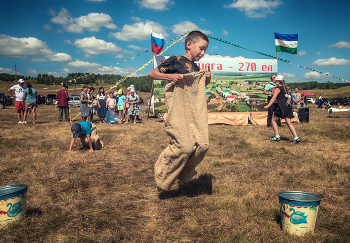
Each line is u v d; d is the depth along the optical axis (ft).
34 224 7.89
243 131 30.55
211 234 7.27
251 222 7.92
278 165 15.07
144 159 17.13
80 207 9.31
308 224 7.07
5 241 6.89
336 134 26.50
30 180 12.53
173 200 9.96
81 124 19.53
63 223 8.07
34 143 22.29
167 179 9.30
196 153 8.82
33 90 37.06
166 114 9.00
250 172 13.55
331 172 13.33
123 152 19.12
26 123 37.35
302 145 21.33
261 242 6.87
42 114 61.67
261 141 23.80
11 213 7.77
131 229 7.64
